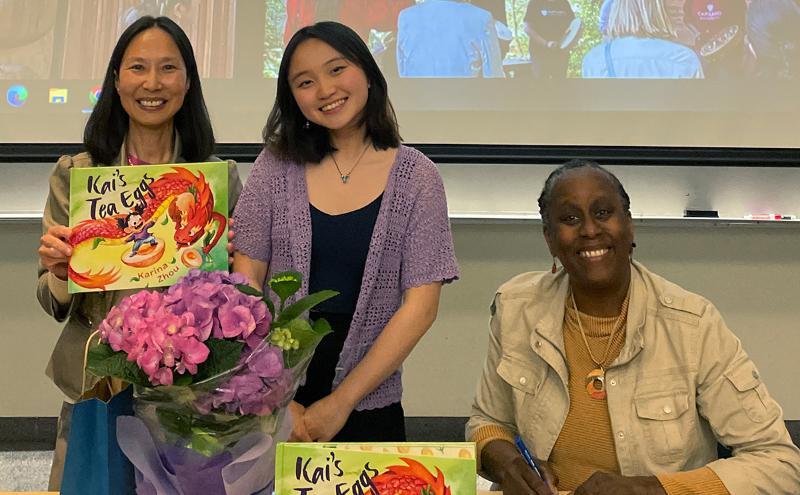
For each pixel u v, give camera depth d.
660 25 2.57
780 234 2.72
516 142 2.60
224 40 2.61
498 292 1.39
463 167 2.69
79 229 1.18
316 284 1.36
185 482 0.86
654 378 1.21
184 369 0.78
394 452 0.86
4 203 2.71
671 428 1.19
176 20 2.60
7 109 2.60
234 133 2.62
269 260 1.44
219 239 1.20
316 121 1.36
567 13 2.58
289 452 0.86
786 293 2.75
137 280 1.18
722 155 2.57
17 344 2.81
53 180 1.44
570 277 1.24
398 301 1.40
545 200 1.27
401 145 1.46
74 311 1.43
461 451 0.86
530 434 1.27
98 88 2.60
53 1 2.60
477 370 2.82
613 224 1.19
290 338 0.84
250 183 1.43
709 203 2.67
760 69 2.56
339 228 1.36
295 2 2.61
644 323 1.22
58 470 1.43
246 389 0.80
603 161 2.60
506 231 2.76
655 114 2.58
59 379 1.44
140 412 0.86
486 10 2.59
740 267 2.74
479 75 2.60
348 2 2.60
